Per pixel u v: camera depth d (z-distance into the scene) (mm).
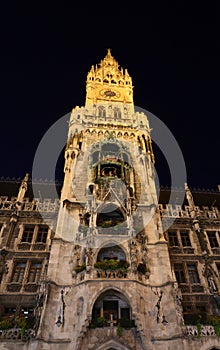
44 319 23547
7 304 26281
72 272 27125
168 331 23875
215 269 31141
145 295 25969
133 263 27125
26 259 29797
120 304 25797
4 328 23375
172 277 27203
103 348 22234
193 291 28906
